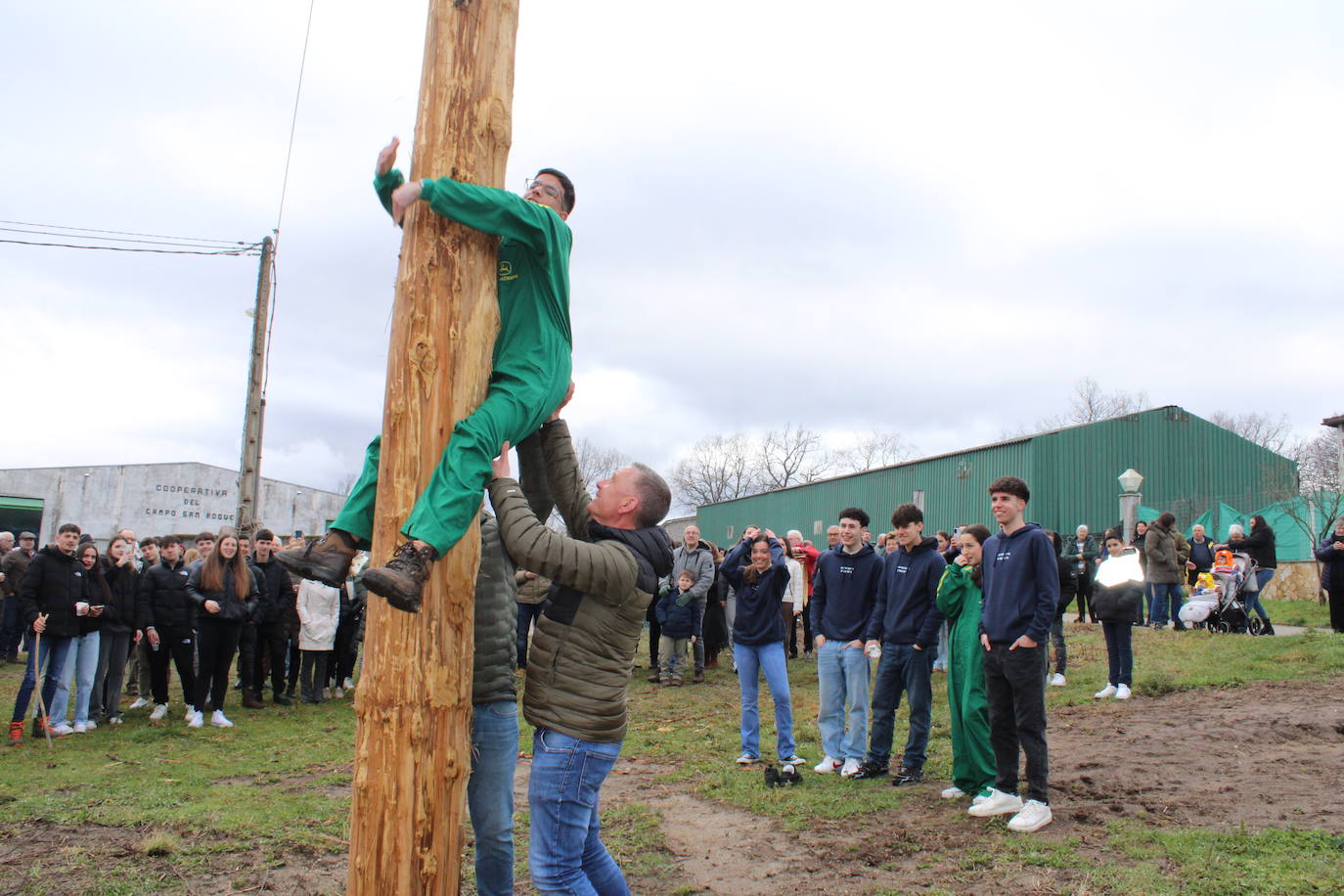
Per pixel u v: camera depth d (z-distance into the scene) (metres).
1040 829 5.10
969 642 5.87
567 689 3.07
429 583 2.68
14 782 6.51
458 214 2.71
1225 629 13.38
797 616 13.76
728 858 4.93
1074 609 19.50
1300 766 6.25
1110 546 9.42
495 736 3.23
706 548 11.42
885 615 6.57
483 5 2.90
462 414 2.74
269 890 4.46
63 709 8.30
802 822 5.50
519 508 2.93
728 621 12.73
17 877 4.58
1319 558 12.30
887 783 6.41
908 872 4.57
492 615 3.24
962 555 6.07
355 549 2.96
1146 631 13.66
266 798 6.15
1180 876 4.25
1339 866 4.32
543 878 3.05
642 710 9.63
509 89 2.97
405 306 2.74
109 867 4.75
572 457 3.42
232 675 11.95
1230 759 6.54
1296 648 11.11
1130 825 5.11
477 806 3.23
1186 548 15.32
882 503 30.77
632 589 3.09
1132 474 16.66
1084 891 4.11
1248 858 4.46
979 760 5.79
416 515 2.54
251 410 16.95
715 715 9.30
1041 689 5.26
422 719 2.65
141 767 7.04
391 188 2.79
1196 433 26.39
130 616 9.07
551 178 3.27
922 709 6.37
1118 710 8.55
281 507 37.06
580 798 3.07
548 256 2.99
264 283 17.22
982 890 4.25
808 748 7.72
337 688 10.74
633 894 4.43
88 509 32.56
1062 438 25.05
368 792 2.63
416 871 2.62
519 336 3.02
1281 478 26.83
